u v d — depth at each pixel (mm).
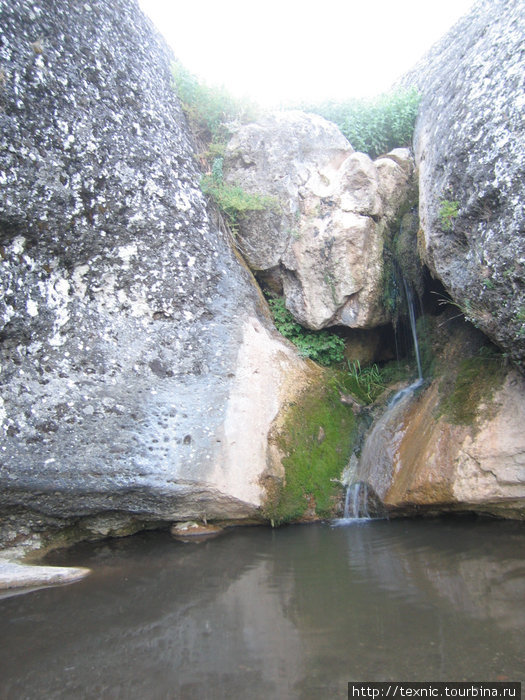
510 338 3852
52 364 4305
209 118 6152
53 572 3760
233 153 5941
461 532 4098
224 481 4609
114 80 4867
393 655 2441
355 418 5523
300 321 5871
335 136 6148
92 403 4391
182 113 5949
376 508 4812
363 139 6613
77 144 4398
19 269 4172
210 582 3516
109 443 4375
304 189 5836
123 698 2297
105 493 4359
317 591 3213
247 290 5477
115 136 4695
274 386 5184
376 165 5777
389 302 5742
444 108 4965
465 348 4977
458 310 5211
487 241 3830
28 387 4184
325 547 4062
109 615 3096
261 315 5598
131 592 3426
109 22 5039
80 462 4266
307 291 5762
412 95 6523
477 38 5098
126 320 4668
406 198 5816
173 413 4629
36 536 4371
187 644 2711
